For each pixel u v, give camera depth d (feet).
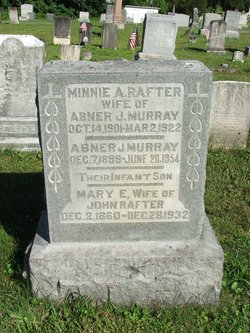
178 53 25.95
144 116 4.88
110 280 5.24
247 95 10.26
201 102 4.82
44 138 4.93
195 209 5.32
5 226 6.84
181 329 4.93
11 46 9.87
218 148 10.82
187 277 5.24
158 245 5.37
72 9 56.13
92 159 5.07
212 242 5.44
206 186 8.44
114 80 4.71
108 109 4.84
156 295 5.31
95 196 5.24
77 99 4.77
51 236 5.37
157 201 5.29
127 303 5.34
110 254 5.22
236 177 8.87
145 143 5.01
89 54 22.24
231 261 5.94
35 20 49.90
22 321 5.00
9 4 53.72
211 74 4.69
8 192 8.04
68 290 5.27
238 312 5.19
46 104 4.77
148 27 19.76
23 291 5.36
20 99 10.32
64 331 4.89
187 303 5.32
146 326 4.98
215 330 4.94
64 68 4.82
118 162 5.10
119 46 28.60
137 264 5.19
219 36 26.27
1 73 10.09
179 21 51.26
